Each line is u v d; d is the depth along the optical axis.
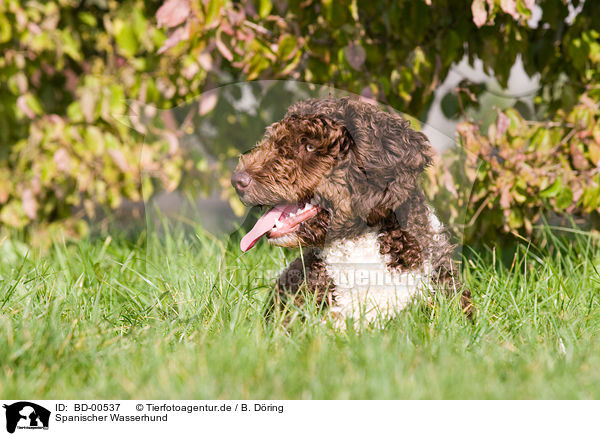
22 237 11.60
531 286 7.92
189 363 5.94
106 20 11.27
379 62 9.76
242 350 6.02
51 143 11.29
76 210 12.99
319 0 9.79
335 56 9.59
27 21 11.00
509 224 9.84
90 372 5.95
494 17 9.15
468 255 9.21
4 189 11.63
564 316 7.15
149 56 10.98
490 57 9.70
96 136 10.95
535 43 10.34
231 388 5.60
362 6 9.51
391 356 5.90
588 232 10.16
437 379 5.67
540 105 10.47
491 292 7.46
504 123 9.45
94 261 9.34
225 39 9.14
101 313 7.26
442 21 9.77
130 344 6.43
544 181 9.58
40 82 12.14
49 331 6.29
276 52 9.14
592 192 9.48
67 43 11.27
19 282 7.82
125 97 11.03
